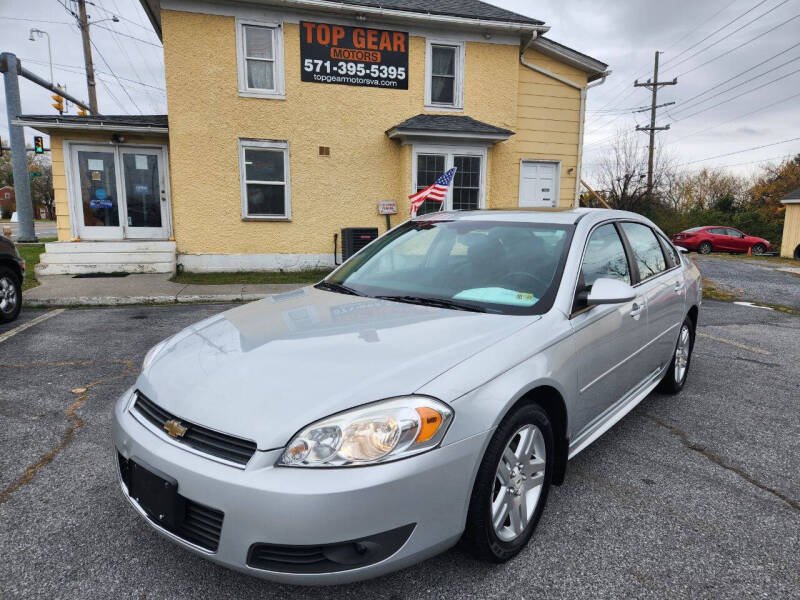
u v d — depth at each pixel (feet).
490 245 10.11
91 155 35.91
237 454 5.86
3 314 21.47
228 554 5.74
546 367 7.47
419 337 7.31
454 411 6.20
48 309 25.22
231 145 35.19
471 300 8.84
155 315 23.77
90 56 69.10
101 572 7.03
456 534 6.30
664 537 7.92
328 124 36.70
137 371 15.44
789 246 74.43
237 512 5.62
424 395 6.14
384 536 5.75
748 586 6.90
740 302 30.35
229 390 6.40
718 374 16.24
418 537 5.96
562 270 8.95
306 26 35.17
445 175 31.71
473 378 6.55
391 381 6.23
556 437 8.32
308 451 5.67
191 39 33.63
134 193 36.78
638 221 12.35
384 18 36.04
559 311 8.33
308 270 37.73
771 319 25.22
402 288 9.77
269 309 9.28
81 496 8.84
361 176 37.78
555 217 10.44
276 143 35.99
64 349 17.76
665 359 12.89
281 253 37.14
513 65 39.34
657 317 11.63
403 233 11.86
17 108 57.00
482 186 38.99
